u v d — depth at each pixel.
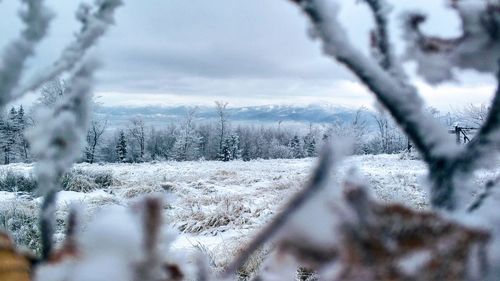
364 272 0.30
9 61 0.40
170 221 8.18
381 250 0.30
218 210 8.60
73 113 0.39
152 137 53.41
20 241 5.39
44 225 0.39
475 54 0.42
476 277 0.33
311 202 0.30
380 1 0.45
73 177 13.38
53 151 0.38
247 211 8.88
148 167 24.11
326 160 0.30
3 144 37.22
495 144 0.43
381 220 0.31
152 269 0.32
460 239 0.32
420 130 0.44
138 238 0.32
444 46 0.43
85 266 0.31
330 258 0.30
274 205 8.88
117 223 0.32
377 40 0.46
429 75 0.43
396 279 0.30
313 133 50.94
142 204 0.33
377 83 0.43
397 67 0.45
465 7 0.42
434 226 0.32
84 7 0.44
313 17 0.41
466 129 13.01
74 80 0.40
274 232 0.31
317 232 0.30
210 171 19.41
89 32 0.42
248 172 18.84
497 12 0.41
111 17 0.44
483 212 0.39
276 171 19.42
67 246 0.33
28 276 0.38
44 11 0.41
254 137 55.94
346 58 0.42
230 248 5.29
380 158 25.62
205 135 55.00
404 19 0.45
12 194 10.52
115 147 49.75
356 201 0.31
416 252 0.31
